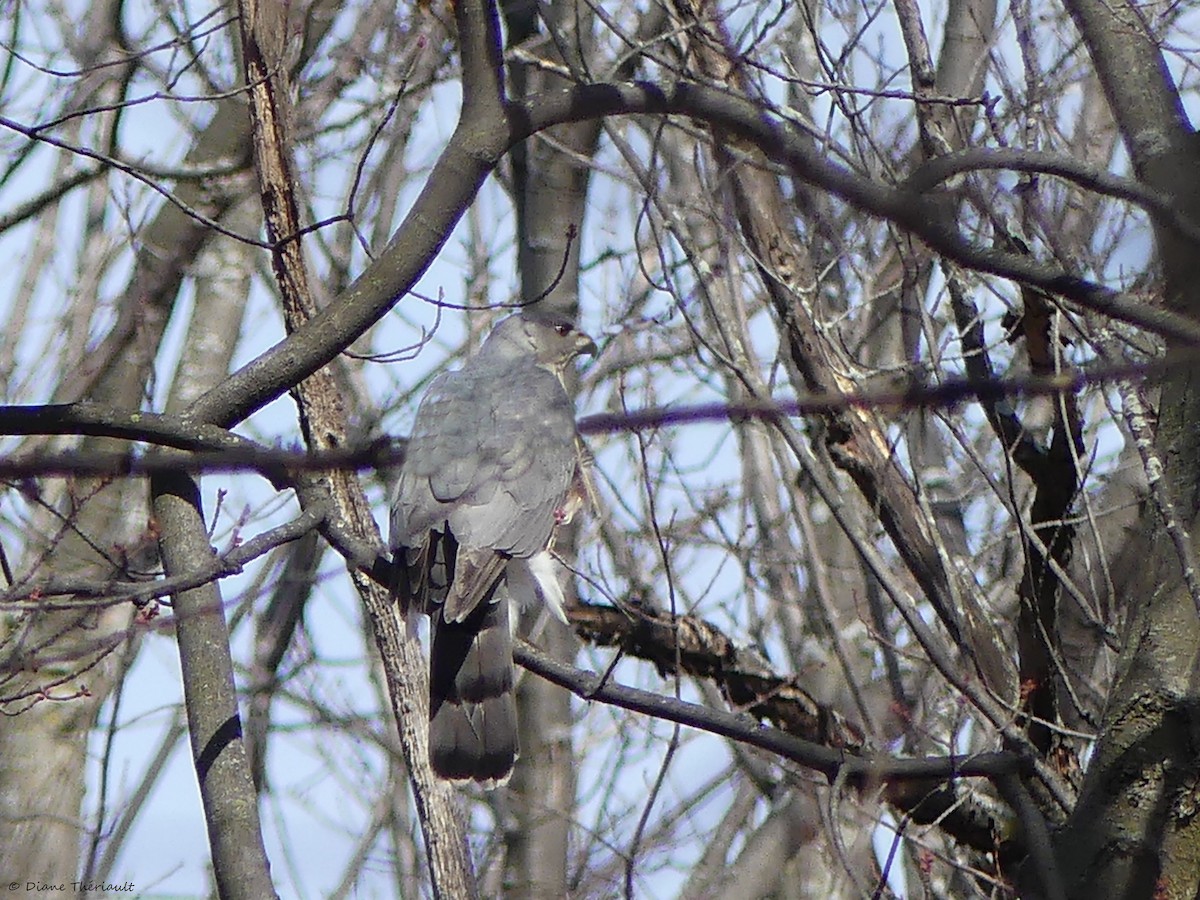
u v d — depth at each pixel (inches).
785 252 458.3
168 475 355.9
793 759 366.6
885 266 483.2
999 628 463.5
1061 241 397.1
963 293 436.1
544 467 391.9
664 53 516.7
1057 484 439.8
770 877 485.4
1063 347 445.4
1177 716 328.5
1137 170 351.6
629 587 501.4
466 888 362.0
